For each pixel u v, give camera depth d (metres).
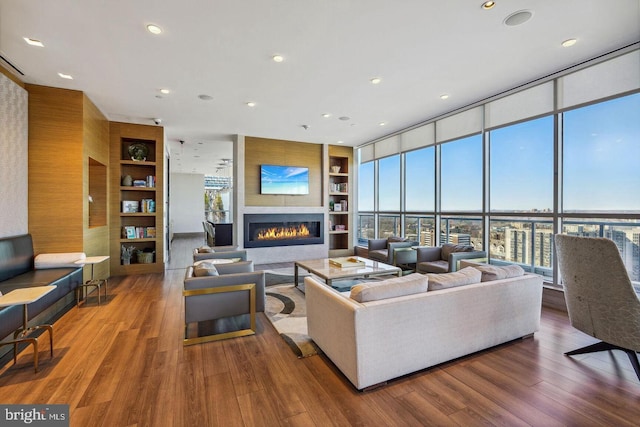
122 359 2.40
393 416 1.73
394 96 4.25
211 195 14.72
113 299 4.02
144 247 5.90
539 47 2.96
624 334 2.07
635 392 1.94
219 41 2.82
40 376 2.15
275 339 2.80
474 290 2.36
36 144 3.75
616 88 3.11
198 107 4.66
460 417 1.72
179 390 1.99
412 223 6.11
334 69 3.42
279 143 6.89
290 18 2.48
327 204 7.34
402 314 2.06
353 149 7.78
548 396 1.90
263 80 3.69
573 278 2.33
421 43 2.89
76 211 3.93
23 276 3.30
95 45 2.86
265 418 1.72
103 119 4.98
